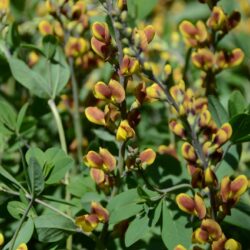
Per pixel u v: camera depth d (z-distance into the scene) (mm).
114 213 755
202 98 816
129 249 797
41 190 754
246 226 773
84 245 826
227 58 824
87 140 913
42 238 752
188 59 897
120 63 732
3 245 773
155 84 746
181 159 842
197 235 711
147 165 784
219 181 787
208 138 774
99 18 887
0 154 892
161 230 755
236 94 780
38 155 774
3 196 782
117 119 758
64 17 892
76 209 810
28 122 885
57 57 881
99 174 753
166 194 757
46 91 871
